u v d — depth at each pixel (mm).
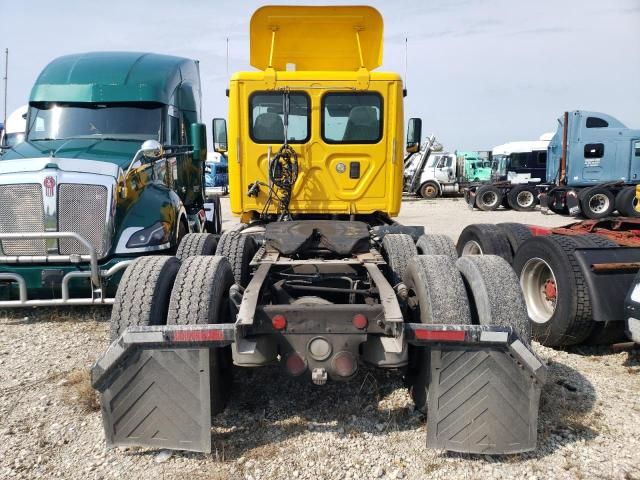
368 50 6574
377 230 5750
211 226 10500
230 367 3613
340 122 6070
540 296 5457
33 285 5535
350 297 4051
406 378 3652
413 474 2967
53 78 7672
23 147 7004
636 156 20500
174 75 8211
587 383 4223
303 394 3928
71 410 3695
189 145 8414
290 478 2928
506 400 2990
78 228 5582
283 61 6645
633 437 3357
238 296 3561
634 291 4355
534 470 2990
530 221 18516
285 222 4875
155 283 3416
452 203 28672
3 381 4156
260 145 6082
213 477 2918
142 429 3016
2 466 3018
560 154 21672
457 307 3299
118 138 7469
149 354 2988
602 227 5859
